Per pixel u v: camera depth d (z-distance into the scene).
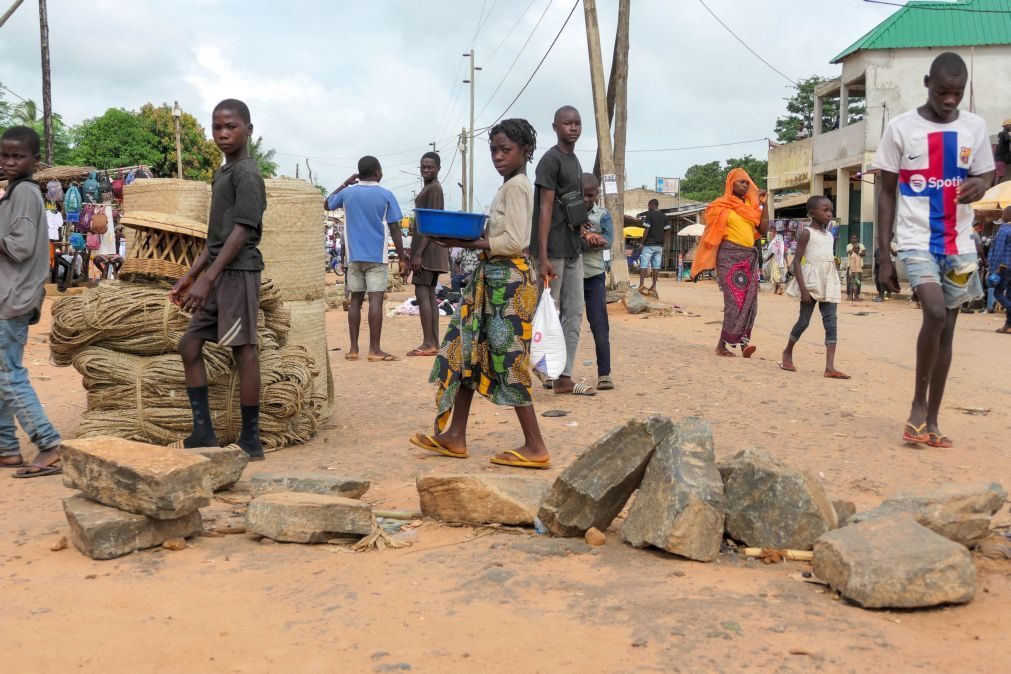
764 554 3.43
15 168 4.98
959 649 2.61
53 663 2.55
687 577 3.21
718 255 9.45
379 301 9.30
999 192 18.92
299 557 3.52
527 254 4.94
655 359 9.20
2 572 3.36
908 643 2.64
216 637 2.73
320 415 6.13
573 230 6.83
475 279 4.91
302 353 5.92
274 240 6.07
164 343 5.39
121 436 5.30
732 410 6.52
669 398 7.00
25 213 4.87
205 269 5.11
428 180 9.38
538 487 3.99
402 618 2.86
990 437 5.74
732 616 2.82
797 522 3.46
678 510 3.41
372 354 9.34
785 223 37.12
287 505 3.71
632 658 2.54
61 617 2.89
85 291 5.48
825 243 8.22
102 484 3.69
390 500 4.39
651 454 3.69
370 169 9.12
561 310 7.12
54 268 19.09
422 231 4.73
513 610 2.91
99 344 5.38
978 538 3.53
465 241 4.71
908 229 5.23
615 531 3.85
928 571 2.90
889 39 29.66
